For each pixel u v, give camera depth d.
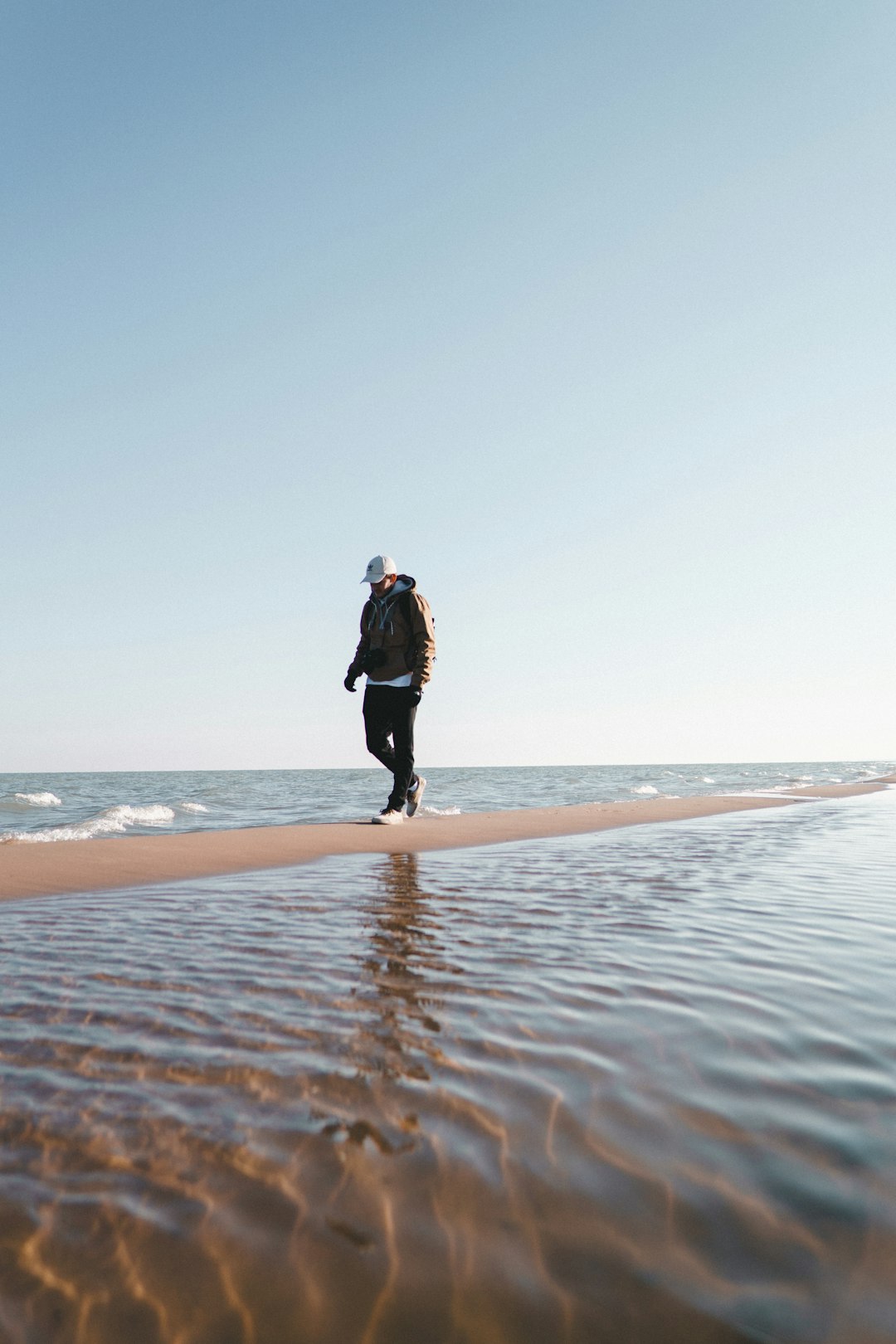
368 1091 1.36
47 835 7.89
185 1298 0.87
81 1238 0.96
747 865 4.14
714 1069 1.44
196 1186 1.07
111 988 1.95
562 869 4.04
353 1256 0.93
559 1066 1.46
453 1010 1.77
